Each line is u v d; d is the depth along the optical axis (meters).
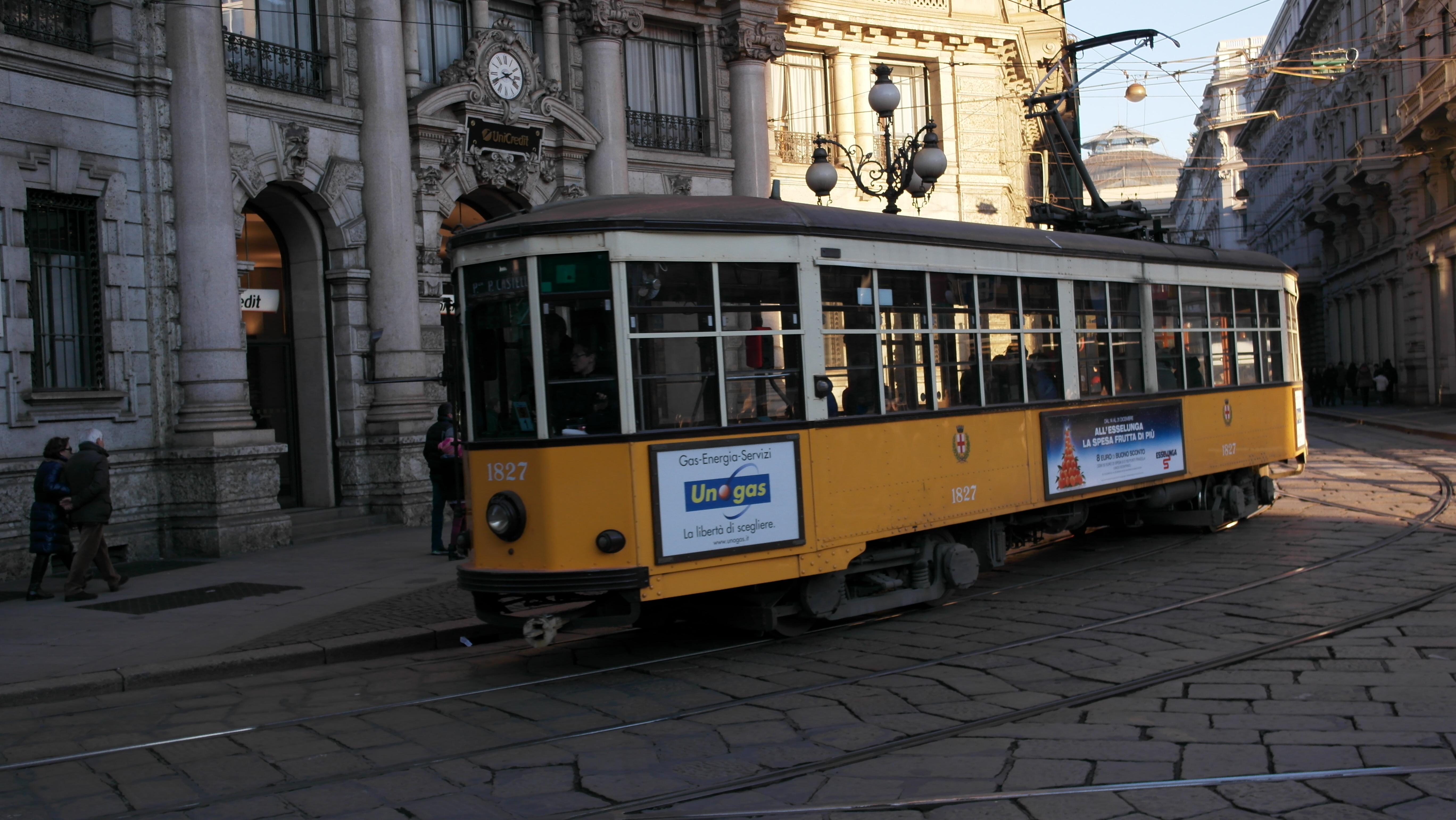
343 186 16.52
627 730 6.37
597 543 7.55
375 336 16.75
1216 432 13.09
